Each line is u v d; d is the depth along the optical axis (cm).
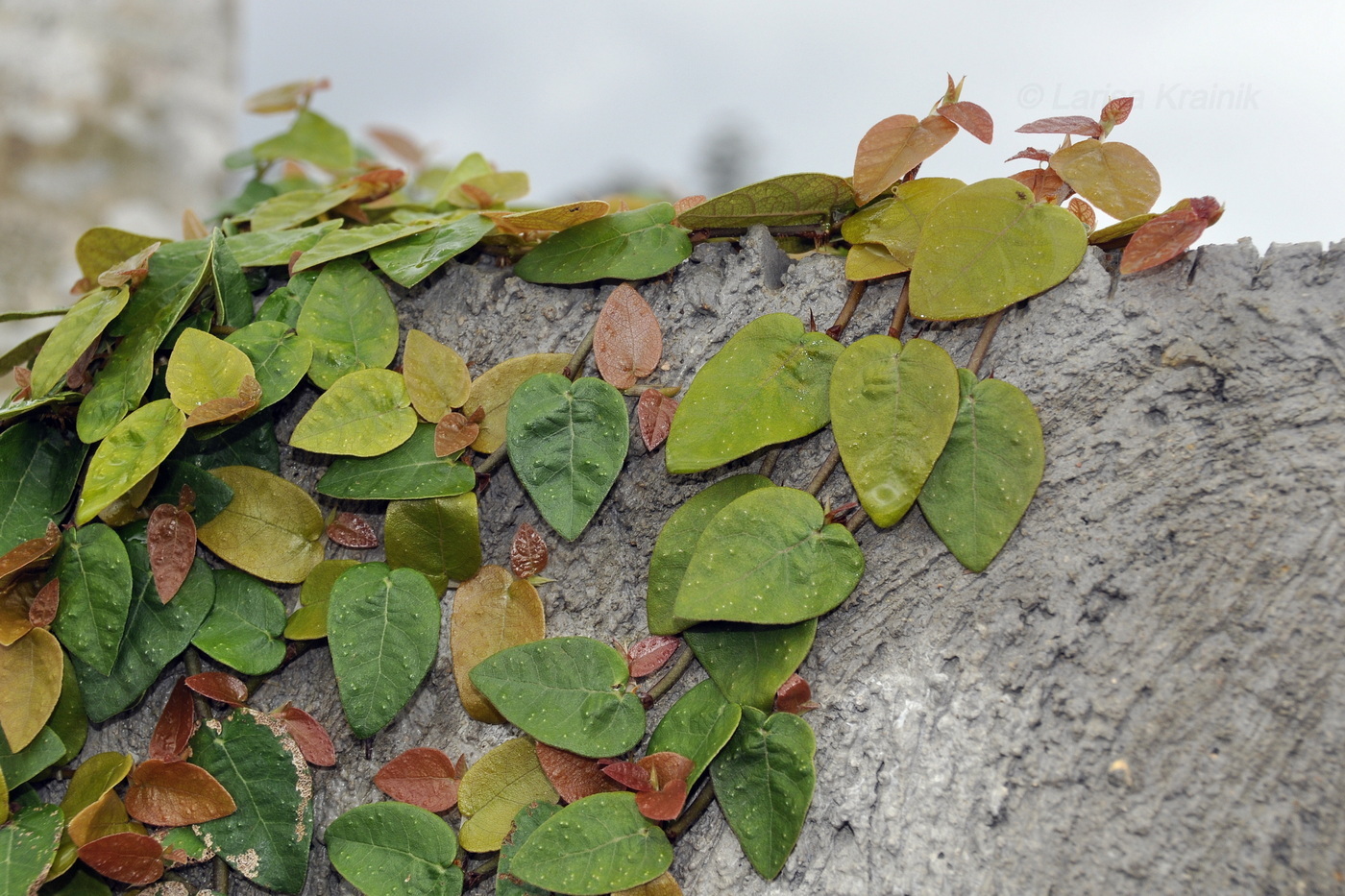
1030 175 64
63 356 65
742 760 62
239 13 107
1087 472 61
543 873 61
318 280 66
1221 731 59
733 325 64
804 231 65
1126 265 61
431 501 64
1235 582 60
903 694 61
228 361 64
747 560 61
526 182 71
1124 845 59
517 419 63
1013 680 61
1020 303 62
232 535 65
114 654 63
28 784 65
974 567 61
